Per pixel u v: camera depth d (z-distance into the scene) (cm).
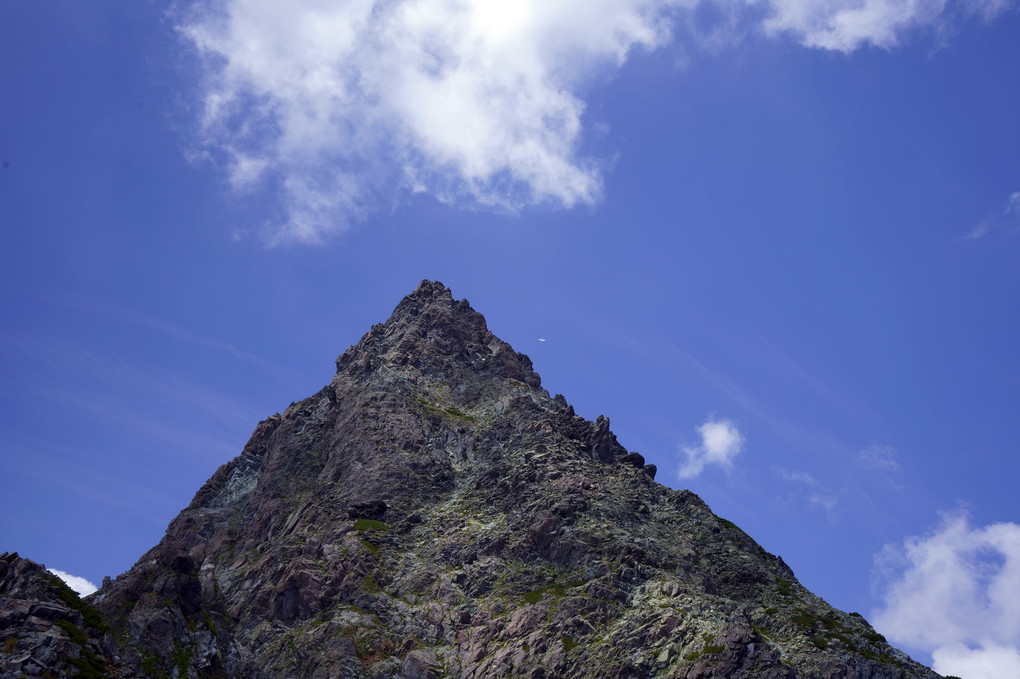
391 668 17662
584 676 16662
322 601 19262
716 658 16162
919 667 17962
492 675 17250
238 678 18088
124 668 16600
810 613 19262
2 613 16175
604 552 19562
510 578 19512
